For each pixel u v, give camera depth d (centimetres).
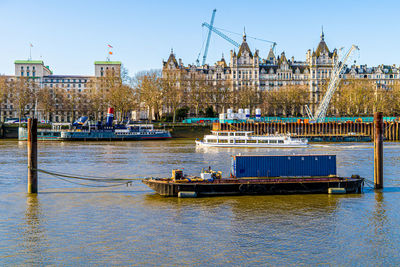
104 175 6378
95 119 19975
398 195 4934
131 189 5259
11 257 3059
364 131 16388
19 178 6041
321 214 4147
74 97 19100
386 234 3575
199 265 2941
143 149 10906
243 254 3127
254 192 4900
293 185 4938
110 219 3956
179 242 3359
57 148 11088
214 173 5144
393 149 10975
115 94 17475
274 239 3444
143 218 3994
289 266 2941
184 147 11712
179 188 4803
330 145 12812
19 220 3912
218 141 12250
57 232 3581
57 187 5384
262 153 9819
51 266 2920
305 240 3422
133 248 3231
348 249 3244
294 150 10944
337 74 18550
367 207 4406
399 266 2961
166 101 19300
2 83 18475
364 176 6256
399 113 19950
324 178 5094
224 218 4003
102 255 3098
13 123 17538
